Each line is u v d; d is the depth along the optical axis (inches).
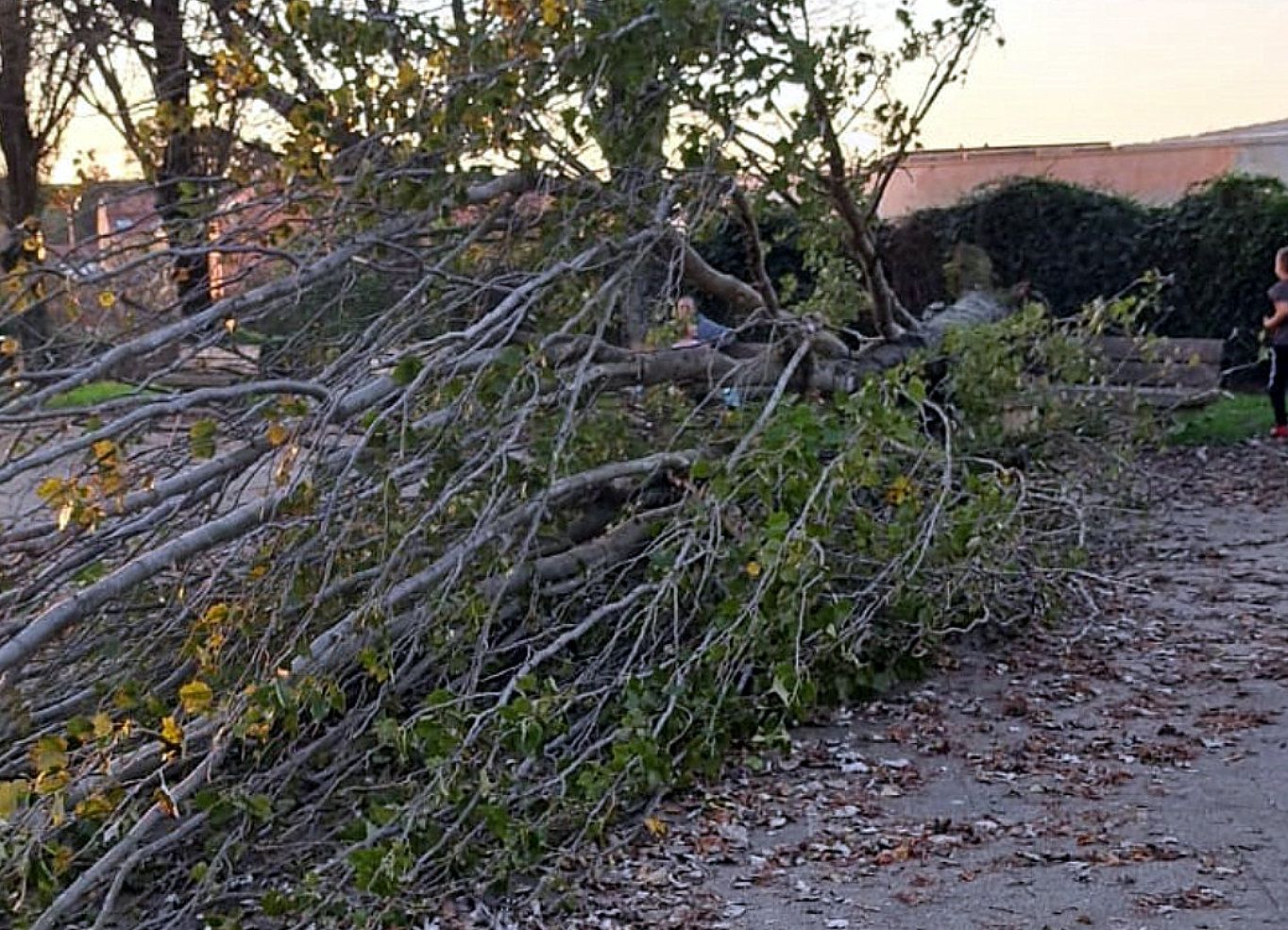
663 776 195.0
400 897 174.9
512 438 211.9
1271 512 421.4
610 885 187.8
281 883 190.2
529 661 205.2
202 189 265.7
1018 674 271.0
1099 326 391.9
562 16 235.8
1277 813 204.8
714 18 261.7
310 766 207.2
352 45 251.8
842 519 255.1
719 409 286.2
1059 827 201.9
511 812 193.6
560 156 250.5
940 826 203.3
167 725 163.8
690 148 269.4
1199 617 307.1
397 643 200.7
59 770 154.3
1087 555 319.6
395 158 238.4
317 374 225.6
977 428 338.6
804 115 293.6
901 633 262.5
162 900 187.8
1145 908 175.8
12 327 226.8
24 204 605.3
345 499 198.4
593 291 256.8
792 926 174.2
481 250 261.3
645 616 223.3
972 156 853.2
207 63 277.0
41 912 164.1
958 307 427.5
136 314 229.8
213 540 175.5
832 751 234.1
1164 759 227.1
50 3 461.1
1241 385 666.2
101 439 171.9
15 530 201.8
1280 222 650.8
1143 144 890.1
